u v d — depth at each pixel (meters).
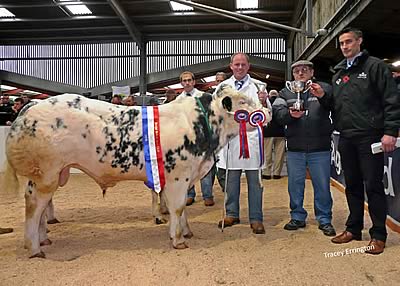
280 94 4.72
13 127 3.56
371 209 3.76
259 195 4.49
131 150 3.70
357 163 3.92
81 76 17.69
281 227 4.70
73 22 15.25
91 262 3.49
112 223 4.94
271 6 13.57
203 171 4.02
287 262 3.47
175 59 17.14
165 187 3.82
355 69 3.80
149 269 3.31
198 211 5.62
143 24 15.51
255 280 3.09
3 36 16.98
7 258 3.59
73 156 3.66
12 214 5.41
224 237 4.28
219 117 3.99
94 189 7.67
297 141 4.51
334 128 4.22
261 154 4.45
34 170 3.57
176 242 3.86
